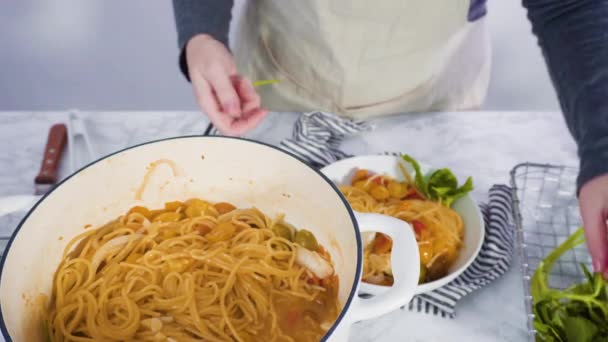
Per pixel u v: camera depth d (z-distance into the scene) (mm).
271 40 1208
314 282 629
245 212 691
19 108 2127
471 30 1206
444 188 872
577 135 821
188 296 607
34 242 573
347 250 564
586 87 824
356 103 1225
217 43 984
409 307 753
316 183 623
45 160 937
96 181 634
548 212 899
